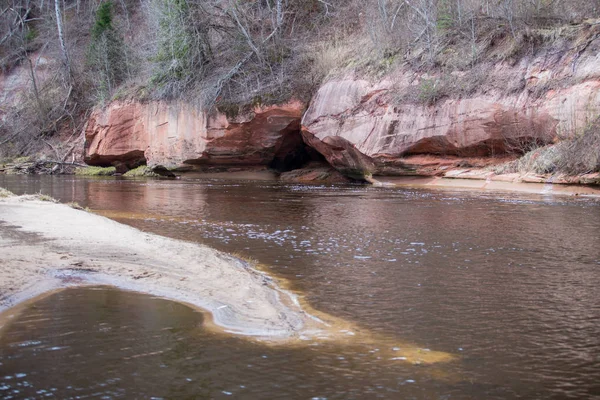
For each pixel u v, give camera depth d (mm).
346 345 4539
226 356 4223
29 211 10992
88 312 5160
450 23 21672
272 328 4891
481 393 3682
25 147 41906
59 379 3756
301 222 11531
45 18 51312
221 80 27938
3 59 50875
